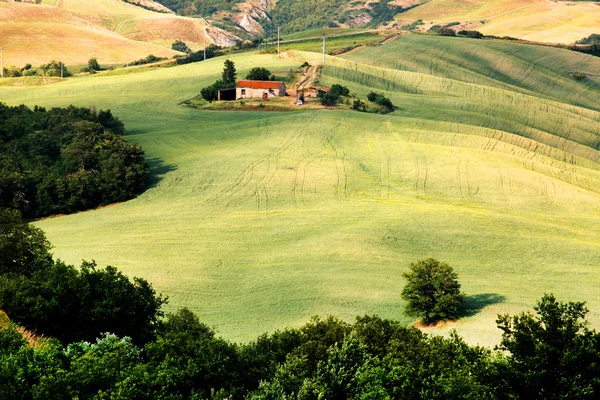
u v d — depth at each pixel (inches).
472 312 3887.8
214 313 4074.8
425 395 2242.9
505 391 2288.4
